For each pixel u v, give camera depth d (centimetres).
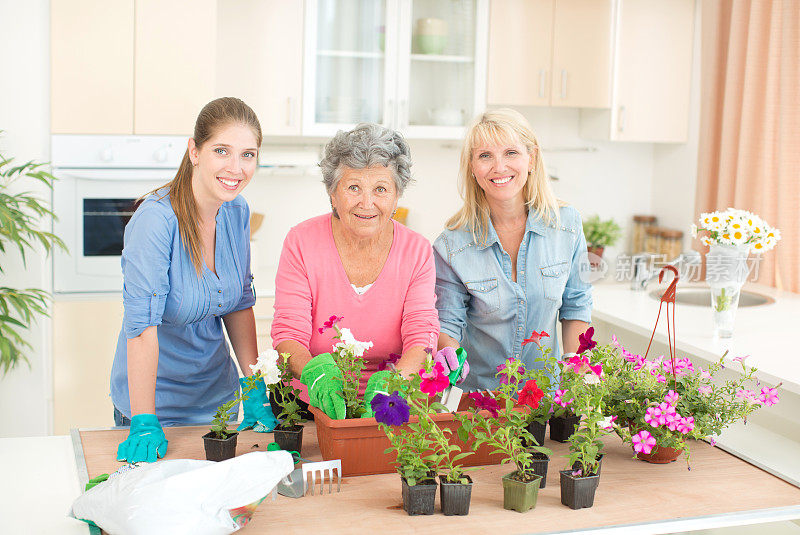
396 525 145
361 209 175
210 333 205
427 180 420
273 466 141
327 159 177
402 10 371
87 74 326
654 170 442
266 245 404
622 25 391
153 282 180
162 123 335
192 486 136
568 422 185
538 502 156
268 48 359
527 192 216
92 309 336
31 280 328
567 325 228
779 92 335
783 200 333
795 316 303
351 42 369
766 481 169
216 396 213
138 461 169
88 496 142
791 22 322
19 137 322
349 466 165
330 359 169
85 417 341
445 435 167
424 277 190
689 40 400
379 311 190
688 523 149
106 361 340
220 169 177
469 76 385
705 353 259
